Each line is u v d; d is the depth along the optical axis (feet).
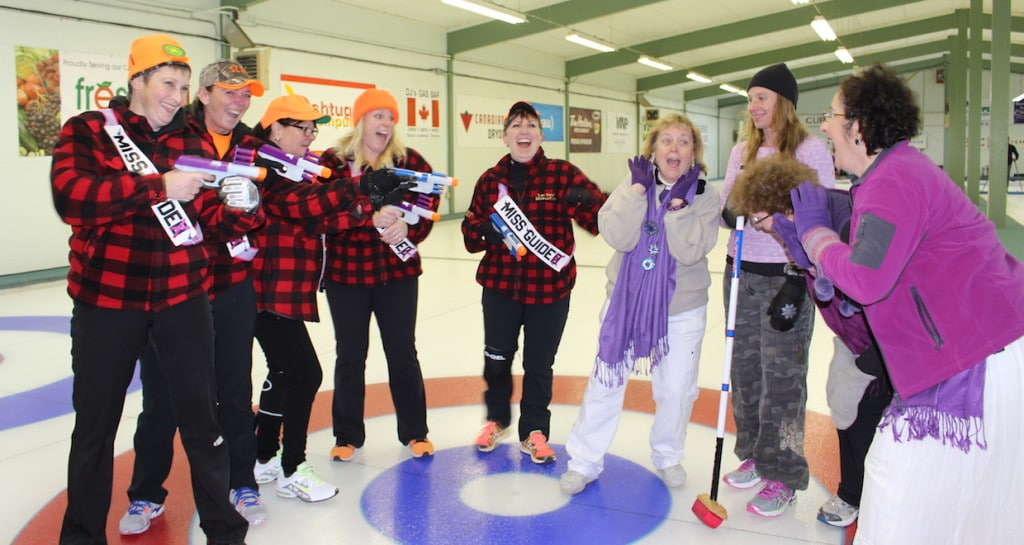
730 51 63.87
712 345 16.06
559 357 15.16
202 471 6.85
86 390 6.40
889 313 5.04
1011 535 5.02
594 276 25.64
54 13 25.04
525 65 54.54
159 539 7.73
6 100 24.11
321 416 11.59
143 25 28.07
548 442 10.52
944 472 4.90
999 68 34.35
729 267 8.80
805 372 8.21
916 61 86.53
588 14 40.47
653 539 7.73
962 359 4.82
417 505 8.54
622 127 71.72
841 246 5.16
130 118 6.45
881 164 5.13
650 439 9.18
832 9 46.47
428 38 44.21
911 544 5.00
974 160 44.62
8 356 15.48
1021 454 4.92
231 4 31.27
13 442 10.64
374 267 9.21
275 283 8.24
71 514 6.56
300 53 35.27
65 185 5.83
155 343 6.68
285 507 8.53
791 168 6.29
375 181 7.43
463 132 47.85
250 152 7.25
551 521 8.14
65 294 22.74
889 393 6.73
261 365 14.66
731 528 7.98
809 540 7.68
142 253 6.35
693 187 8.21
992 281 4.85
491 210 9.71
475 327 17.84
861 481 7.68
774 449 8.14
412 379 9.72
